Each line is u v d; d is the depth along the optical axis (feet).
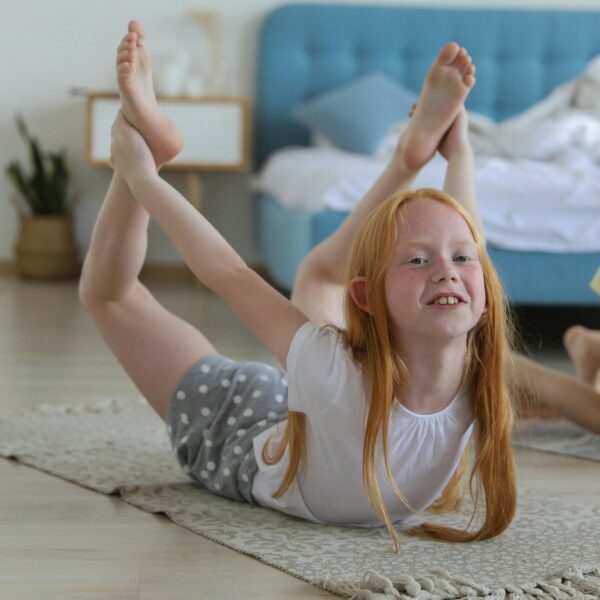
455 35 20.48
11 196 20.67
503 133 17.75
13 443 8.55
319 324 7.56
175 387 7.11
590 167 17.10
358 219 7.42
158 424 9.48
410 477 6.23
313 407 6.00
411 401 6.02
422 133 7.22
